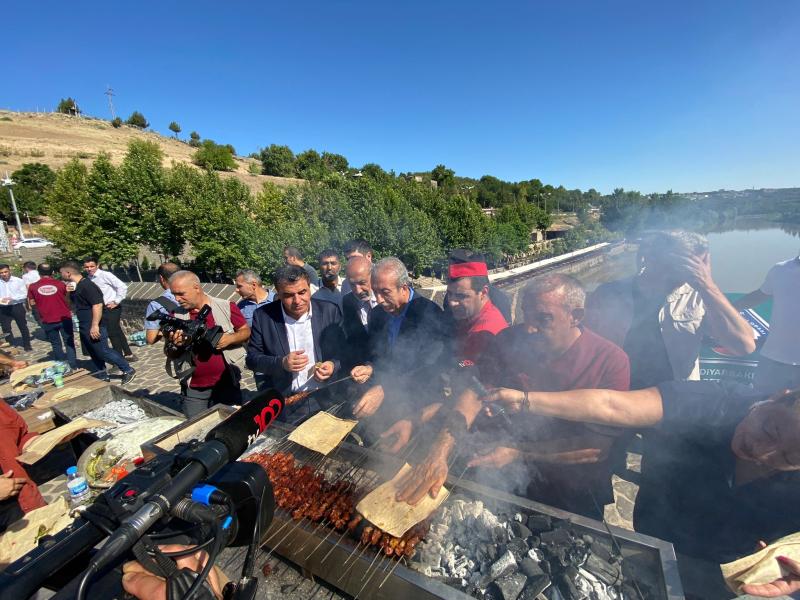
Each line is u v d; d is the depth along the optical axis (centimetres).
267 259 1694
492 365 198
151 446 228
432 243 2573
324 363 261
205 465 90
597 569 133
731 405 142
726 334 201
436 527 158
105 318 632
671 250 210
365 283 321
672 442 159
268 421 116
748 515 138
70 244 1920
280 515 162
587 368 166
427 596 127
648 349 235
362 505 154
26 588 71
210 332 290
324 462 202
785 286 259
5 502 241
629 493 288
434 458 167
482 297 217
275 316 290
